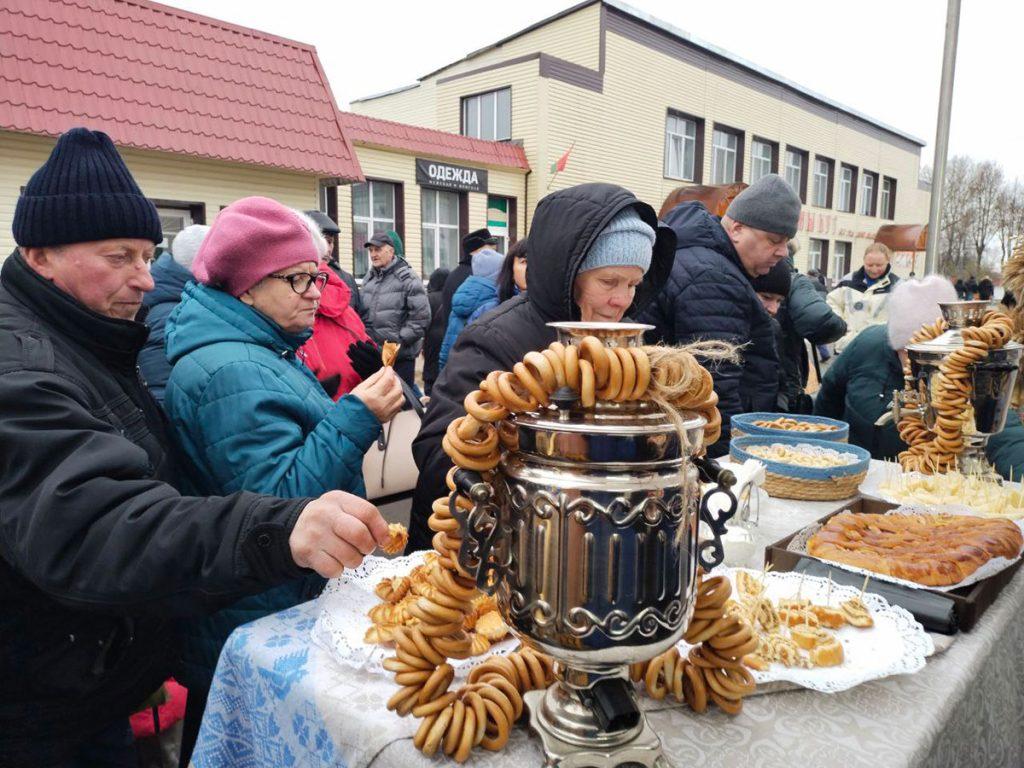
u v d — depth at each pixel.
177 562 0.88
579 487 0.65
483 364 1.46
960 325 1.77
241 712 1.01
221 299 1.43
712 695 0.85
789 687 0.90
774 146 17.59
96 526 0.89
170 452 1.32
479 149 11.79
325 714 0.86
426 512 1.47
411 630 0.81
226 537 0.88
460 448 0.71
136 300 1.20
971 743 0.98
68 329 1.11
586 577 0.67
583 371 0.65
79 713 1.13
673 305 2.22
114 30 7.10
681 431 0.66
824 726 0.83
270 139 8.05
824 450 1.92
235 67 7.96
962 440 1.77
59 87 6.59
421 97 15.12
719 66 15.45
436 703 0.77
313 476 1.28
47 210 1.08
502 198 12.47
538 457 0.68
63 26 6.75
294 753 0.92
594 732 0.74
